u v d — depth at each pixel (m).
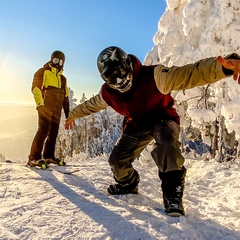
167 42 9.08
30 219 2.89
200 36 8.44
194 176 6.34
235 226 3.04
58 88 5.90
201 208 3.83
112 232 2.69
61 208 3.26
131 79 3.18
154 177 5.90
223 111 7.45
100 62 3.17
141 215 3.17
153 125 3.54
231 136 9.00
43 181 4.43
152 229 2.77
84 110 4.16
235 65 2.50
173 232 2.72
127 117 3.79
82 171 5.56
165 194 3.29
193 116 8.47
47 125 5.80
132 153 3.81
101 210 3.24
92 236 2.60
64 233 2.64
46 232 2.64
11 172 4.89
